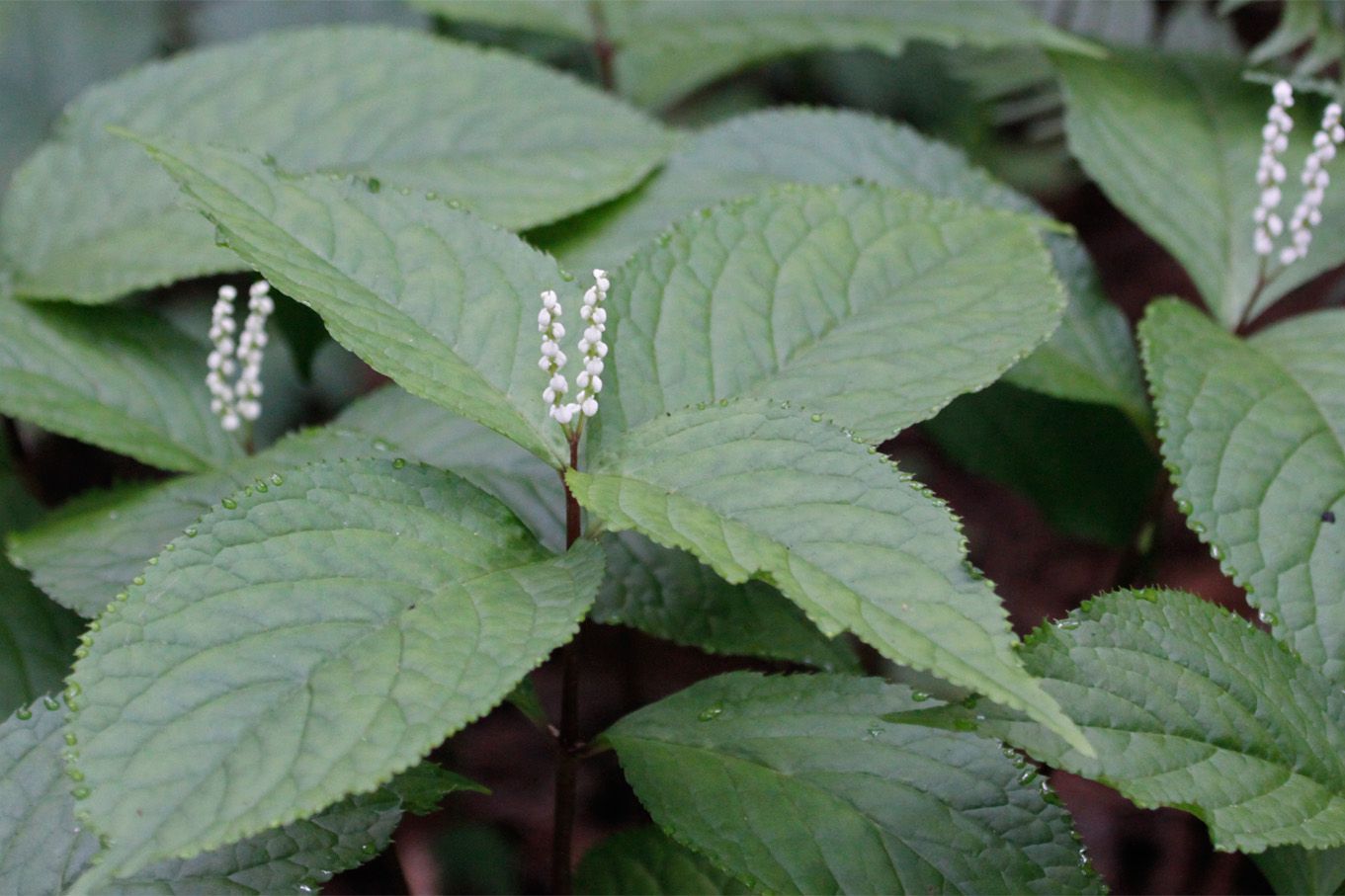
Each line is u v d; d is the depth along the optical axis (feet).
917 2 4.40
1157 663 3.59
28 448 4.55
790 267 3.81
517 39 5.33
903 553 3.47
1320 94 4.27
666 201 4.19
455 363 3.62
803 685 3.68
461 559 3.55
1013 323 3.76
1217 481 3.78
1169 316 3.97
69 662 3.93
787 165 4.21
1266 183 4.10
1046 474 4.33
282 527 3.52
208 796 3.37
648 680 4.54
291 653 3.45
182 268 4.09
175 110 4.23
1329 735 3.62
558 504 3.90
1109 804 4.32
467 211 3.71
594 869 3.88
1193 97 4.29
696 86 4.81
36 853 3.57
